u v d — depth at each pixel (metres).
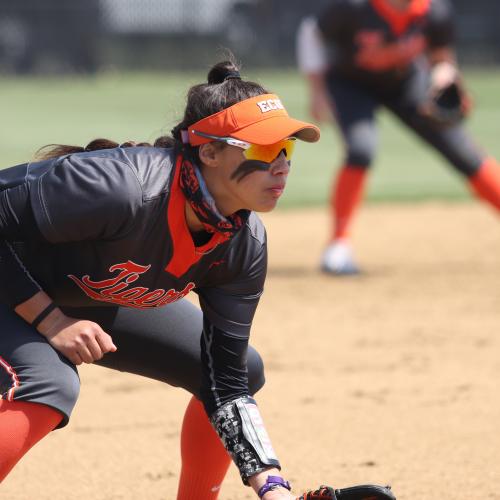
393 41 27.94
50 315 10.59
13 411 10.22
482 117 73.50
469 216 40.00
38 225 10.30
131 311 11.88
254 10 117.56
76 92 96.50
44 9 115.88
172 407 18.89
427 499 14.16
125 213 10.23
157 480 15.17
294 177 49.59
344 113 29.20
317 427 17.58
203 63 118.25
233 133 10.03
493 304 26.42
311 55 29.33
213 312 11.27
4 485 15.00
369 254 33.19
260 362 12.40
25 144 56.72
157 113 74.38
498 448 16.33
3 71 116.69
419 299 27.05
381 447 16.52
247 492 14.63
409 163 54.91
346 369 21.08
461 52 119.06
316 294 27.72
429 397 19.17
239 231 10.78
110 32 117.62
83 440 17.03
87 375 21.09
